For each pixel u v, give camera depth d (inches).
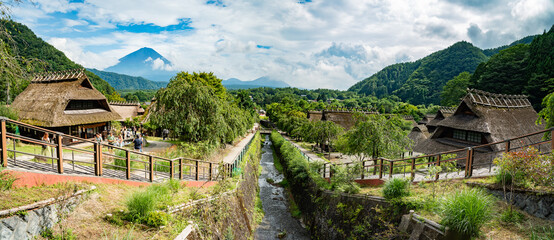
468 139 644.1
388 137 768.9
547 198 237.9
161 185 340.5
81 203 242.7
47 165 299.6
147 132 1242.6
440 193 319.9
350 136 834.2
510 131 594.6
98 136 685.3
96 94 942.4
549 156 237.5
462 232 230.7
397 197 341.4
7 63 323.9
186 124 807.1
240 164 769.6
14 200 192.9
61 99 816.3
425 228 264.7
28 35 1811.0
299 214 697.6
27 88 927.7
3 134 210.8
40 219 195.6
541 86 1469.0
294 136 2023.9
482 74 2055.9
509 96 713.6
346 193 462.0
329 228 490.6
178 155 680.4
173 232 249.1
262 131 2778.1
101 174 301.3
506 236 225.8
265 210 727.7
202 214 327.9
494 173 313.3
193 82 888.3
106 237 207.2
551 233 213.8
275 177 1101.1
